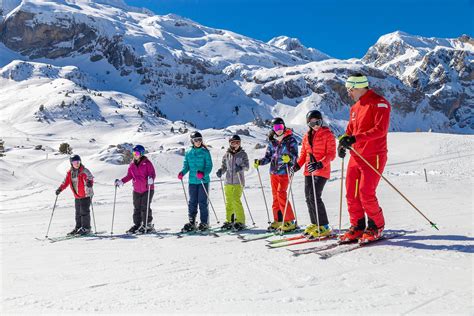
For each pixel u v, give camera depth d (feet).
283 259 15.28
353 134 17.56
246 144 230.89
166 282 13.33
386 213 26.48
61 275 15.25
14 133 405.18
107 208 49.80
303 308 10.04
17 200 82.43
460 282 11.12
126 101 612.29
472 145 135.54
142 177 27.37
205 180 26.25
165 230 27.76
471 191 41.55
